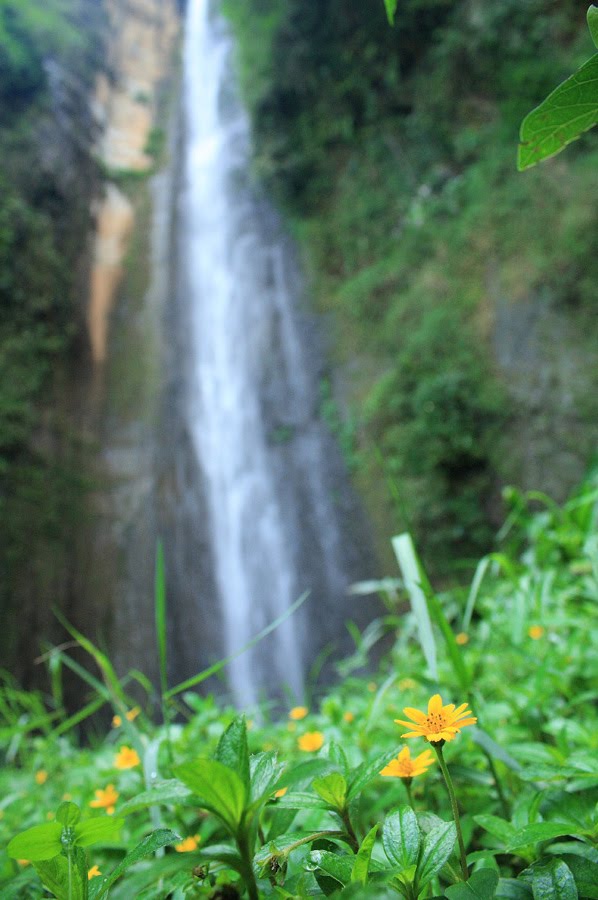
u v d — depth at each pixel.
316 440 11.31
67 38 14.93
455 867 0.58
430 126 11.17
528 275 8.85
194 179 15.23
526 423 8.39
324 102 12.79
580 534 2.75
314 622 10.02
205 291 13.80
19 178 12.20
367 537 10.01
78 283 13.16
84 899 0.50
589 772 0.70
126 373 12.84
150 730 1.68
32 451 10.82
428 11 10.65
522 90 9.73
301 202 13.38
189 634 10.41
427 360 9.69
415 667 2.58
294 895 0.48
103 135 15.30
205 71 16.53
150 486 11.67
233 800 0.42
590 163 8.59
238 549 11.26
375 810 0.92
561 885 0.50
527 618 1.95
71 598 10.24
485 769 1.05
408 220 11.30
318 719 1.71
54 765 2.25
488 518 8.55
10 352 11.11
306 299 12.66
